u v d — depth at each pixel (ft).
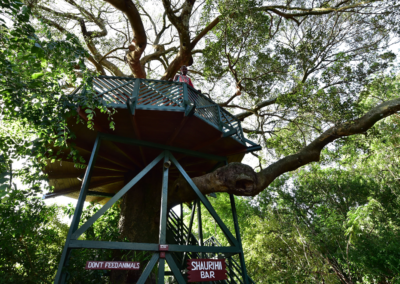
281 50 28.96
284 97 24.77
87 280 18.01
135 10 24.38
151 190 24.95
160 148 19.39
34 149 13.78
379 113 20.44
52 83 11.46
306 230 40.65
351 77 23.90
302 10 30.09
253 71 30.99
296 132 30.76
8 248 15.99
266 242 36.52
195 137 21.17
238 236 19.56
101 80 17.83
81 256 18.61
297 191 65.36
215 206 60.70
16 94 10.36
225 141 22.40
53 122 12.41
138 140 18.85
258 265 36.91
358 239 38.24
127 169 26.32
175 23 29.89
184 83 18.93
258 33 25.96
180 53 33.24
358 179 60.23
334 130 21.66
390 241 36.68
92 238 22.00
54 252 20.12
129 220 23.22
